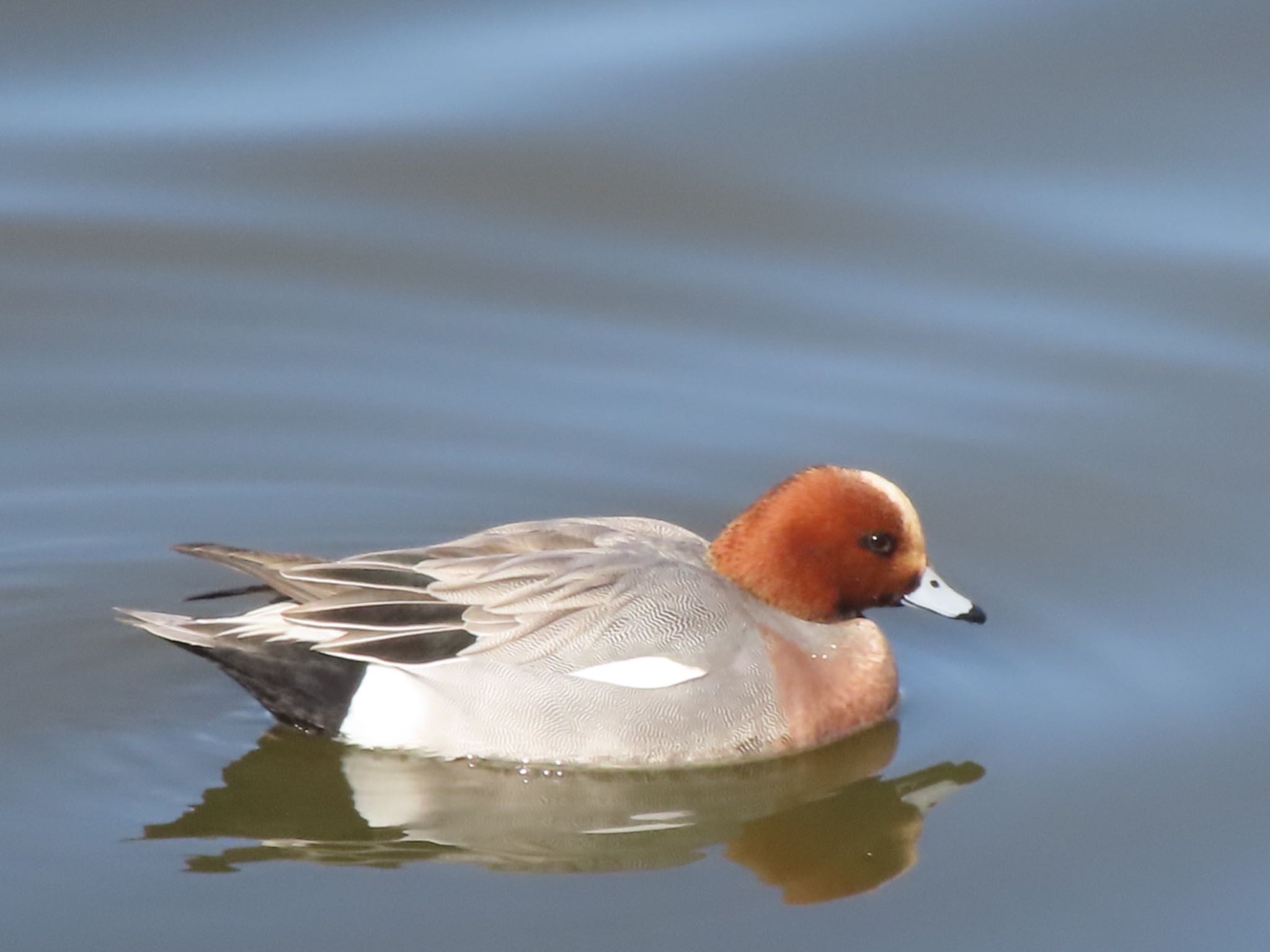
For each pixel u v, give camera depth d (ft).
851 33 65.36
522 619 39.96
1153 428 52.49
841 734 41.75
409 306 57.00
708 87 63.46
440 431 52.39
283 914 34.71
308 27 65.67
